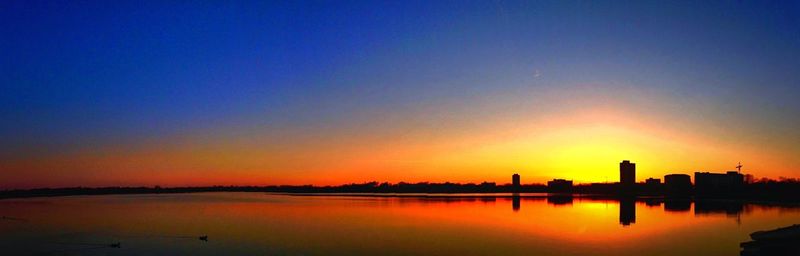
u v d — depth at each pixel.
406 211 115.69
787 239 47.50
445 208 127.62
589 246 60.94
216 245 62.12
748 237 67.94
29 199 199.75
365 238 67.88
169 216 104.06
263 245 61.88
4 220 97.25
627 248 59.06
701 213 109.56
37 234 73.88
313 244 62.59
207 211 118.19
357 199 185.12
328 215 104.69
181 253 56.94
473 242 64.25
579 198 187.75
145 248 60.38
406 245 61.72
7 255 57.16
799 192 175.38
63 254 57.62
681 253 55.78
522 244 62.28
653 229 77.75
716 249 58.16
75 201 178.38
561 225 83.81
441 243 63.38
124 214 110.31
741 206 134.75
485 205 140.88
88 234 73.31
